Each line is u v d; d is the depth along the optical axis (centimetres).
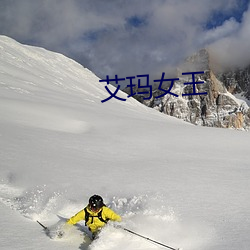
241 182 1081
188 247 541
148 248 531
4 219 625
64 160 1332
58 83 8269
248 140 2417
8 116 2542
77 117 3081
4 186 916
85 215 578
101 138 2127
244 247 529
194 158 1648
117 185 988
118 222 582
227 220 680
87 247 535
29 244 523
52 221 659
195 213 723
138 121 3303
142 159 1555
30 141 1689
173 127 2936
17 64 8112
